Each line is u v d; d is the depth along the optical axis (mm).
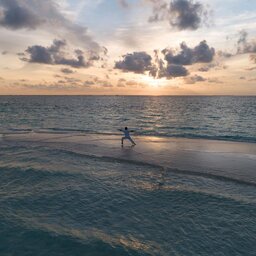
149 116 56594
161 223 9078
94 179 13492
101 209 10070
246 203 10695
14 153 19203
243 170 15086
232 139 26375
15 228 8500
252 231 8617
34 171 14555
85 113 65812
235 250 7594
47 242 7762
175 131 32719
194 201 10875
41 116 55812
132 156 18297
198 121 45219
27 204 10406
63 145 22344
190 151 20141
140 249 7520
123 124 41125
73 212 9789
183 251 7484
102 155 18578
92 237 8070
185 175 14219
